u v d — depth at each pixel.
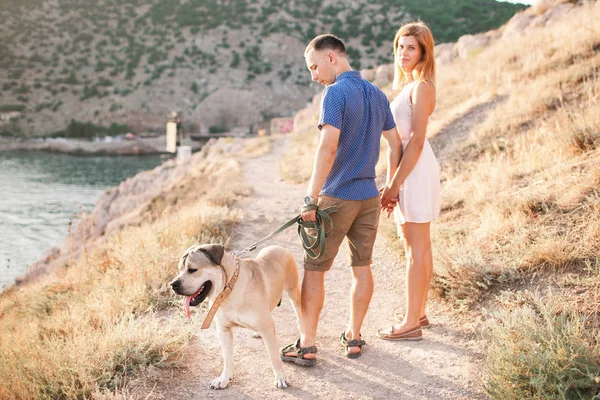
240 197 12.31
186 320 5.33
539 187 6.63
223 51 132.38
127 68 125.44
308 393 4.00
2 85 115.75
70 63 126.44
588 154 7.01
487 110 12.60
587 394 3.40
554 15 19.73
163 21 142.12
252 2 148.25
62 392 3.99
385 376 4.18
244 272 3.88
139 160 73.56
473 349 4.41
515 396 3.51
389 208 4.68
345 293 6.14
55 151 84.25
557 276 4.82
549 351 3.63
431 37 4.45
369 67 120.50
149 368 4.21
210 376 4.27
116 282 6.29
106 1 148.75
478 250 5.55
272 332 3.98
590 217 5.39
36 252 23.67
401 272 6.57
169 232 8.16
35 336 5.01
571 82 11.00
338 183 4.16
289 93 121.25
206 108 99.88
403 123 4.54
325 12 143.00
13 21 136.88
